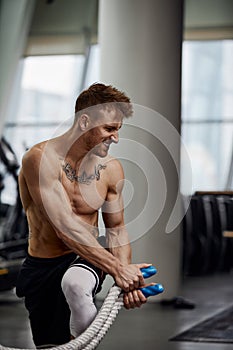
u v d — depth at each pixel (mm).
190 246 14000
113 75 8703
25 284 4059
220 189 18766
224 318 7473
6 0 16109
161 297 8578
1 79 15984
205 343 6098
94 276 3713
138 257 8547
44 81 18578
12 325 6992
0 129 15984
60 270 3957
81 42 18172
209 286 10625
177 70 8734
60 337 4059
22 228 11766
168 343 6082
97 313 3707
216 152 18797
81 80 18406
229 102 18688
